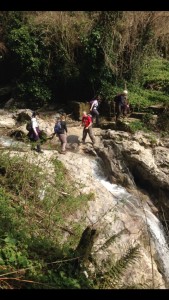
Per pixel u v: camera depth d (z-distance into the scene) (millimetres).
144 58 20188
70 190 11633
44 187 10938
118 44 19359
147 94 19031
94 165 14289
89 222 10852
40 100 21266
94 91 20078
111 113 18234
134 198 13320
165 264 11516
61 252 7148
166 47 22719
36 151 13641
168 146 15016
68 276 6520
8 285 5812
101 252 8617
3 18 21984
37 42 20875
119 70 19828
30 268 6195
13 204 9602
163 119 16562
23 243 7207
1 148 12578
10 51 22219
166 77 20312
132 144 14375
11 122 18016
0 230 7277
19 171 10922
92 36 19359
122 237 10414
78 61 20562
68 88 21250
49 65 20953
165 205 13484
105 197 12328
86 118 15289
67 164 13438
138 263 9586
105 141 15156
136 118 17297
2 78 24172
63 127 14453
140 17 19312
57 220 9945
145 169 13758
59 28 20359
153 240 11617
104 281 6328
